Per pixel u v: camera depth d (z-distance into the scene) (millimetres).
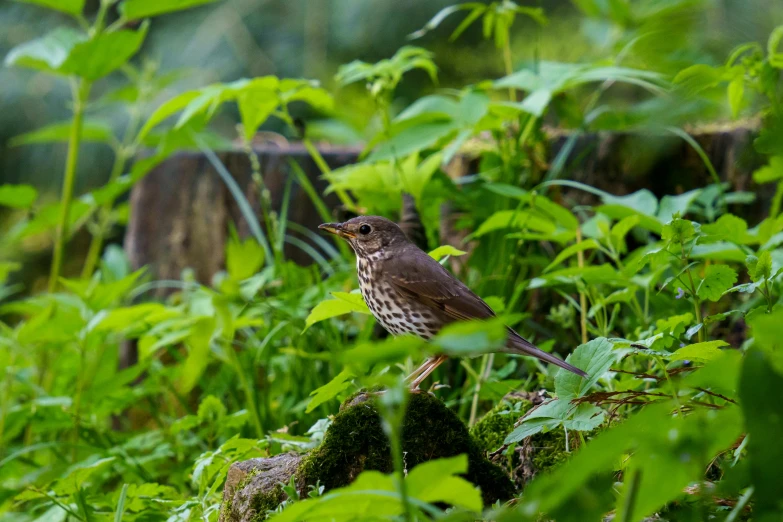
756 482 3613
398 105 16906
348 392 8648
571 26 16125
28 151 18547
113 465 10062
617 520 4176
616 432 3566
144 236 14125
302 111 17328
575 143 11852
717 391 6336
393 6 16906
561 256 8836
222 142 13641
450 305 8539
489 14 11906
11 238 13969
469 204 11391
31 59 12484
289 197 13641
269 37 17844
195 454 10273
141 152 15766
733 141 11102
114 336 12695
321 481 6258
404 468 6340
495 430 7535
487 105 10500
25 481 9938
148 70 14312
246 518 6301
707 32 9266
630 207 9344
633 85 14844
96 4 19047
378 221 8891
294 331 10570
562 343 10969
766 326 3859
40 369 12867
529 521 3699
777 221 8688
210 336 9430
